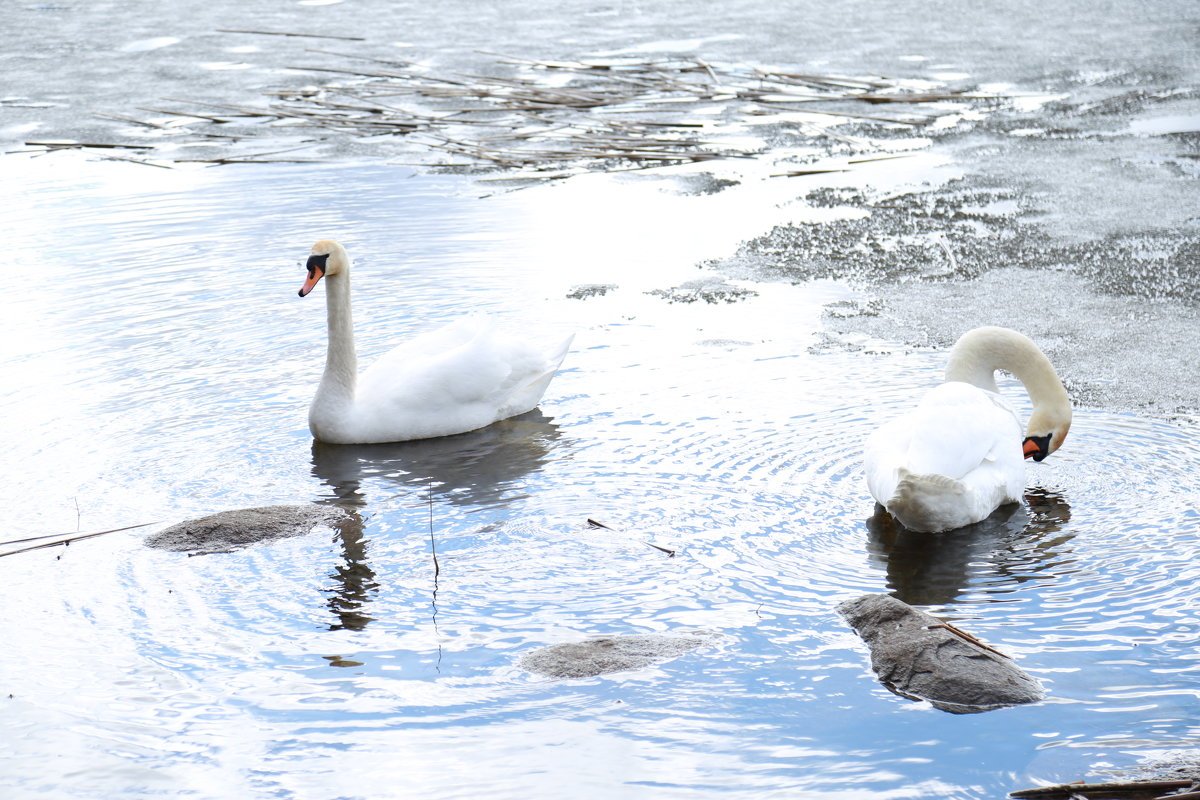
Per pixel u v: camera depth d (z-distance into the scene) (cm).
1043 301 1301
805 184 1853
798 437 979
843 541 820
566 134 2214
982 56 2764
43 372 1140
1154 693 635
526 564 798
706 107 2406
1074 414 1010
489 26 3284
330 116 2364
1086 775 571
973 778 573
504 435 1024
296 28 3278
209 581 784
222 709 645
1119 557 785
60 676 680
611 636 698
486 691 655
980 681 639
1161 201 1661
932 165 1928
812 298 1339
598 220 1677
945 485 798
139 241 1575
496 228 1641
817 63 2745
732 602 743
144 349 1200
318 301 1338
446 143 2158
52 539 840
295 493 917
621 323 1270
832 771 582
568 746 607
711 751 600
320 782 584
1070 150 1966
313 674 676
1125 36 2920
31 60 2905
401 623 728
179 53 2961
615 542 824
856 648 688
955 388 865
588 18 3375
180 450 987
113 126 2292
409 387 1027
